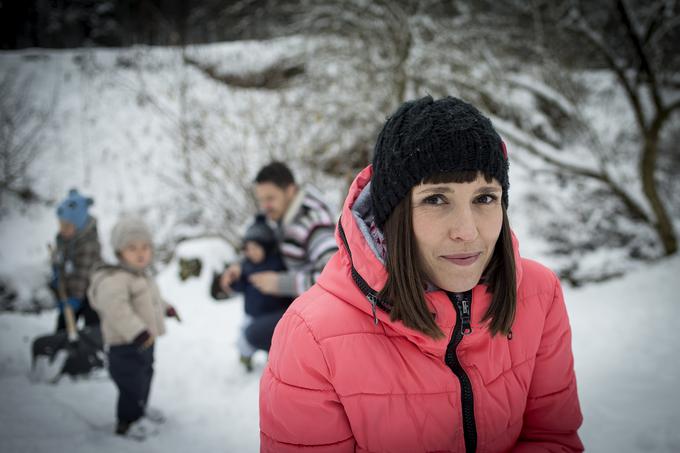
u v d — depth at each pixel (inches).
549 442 41.6
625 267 232.2
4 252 278.1
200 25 415.8
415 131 31.8
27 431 109.0
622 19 208.1
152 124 369.1
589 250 264.4
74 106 397.1
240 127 248.8
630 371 125.9
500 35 234.1
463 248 31.8
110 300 107.3
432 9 243.9
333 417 36.0
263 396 38.6
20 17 525.3
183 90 282.7
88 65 420.8
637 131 293.3
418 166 31.3
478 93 235.9
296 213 111.3
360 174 39.0
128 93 386.6
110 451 102.5
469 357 37.0
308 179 235.9
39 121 383.2
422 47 231.9
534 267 42.1
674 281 193.5
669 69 227.8
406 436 35.5
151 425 110.7
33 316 212.7
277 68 290.4
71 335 134.8
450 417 35.9
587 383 121.7
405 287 33.3
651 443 93.0
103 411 122.2
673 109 211.0
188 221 269.1
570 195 303.4
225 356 161.2
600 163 222.2
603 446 93.8
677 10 208.7
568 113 224.2
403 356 35.7
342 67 244.1
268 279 110.5
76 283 136.1
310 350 35.7
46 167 344.5
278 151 241.0
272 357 38.7
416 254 33.5
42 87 421.4
